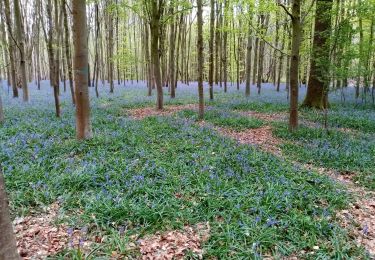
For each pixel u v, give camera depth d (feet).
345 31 37.32
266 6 48.49
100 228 16.63
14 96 73.00
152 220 17.37
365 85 63.52
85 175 22.00
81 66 30.81
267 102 66.90
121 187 20.89
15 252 10.46
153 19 56.03
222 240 15.84
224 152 29.27
